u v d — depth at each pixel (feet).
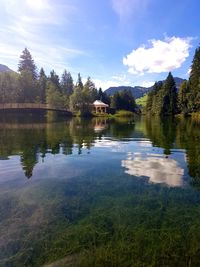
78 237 17.99
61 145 60.39
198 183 29.99
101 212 21.99
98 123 159.22
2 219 20.77
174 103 279.49
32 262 15.69
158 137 78.89
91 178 32.12
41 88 321.52
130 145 61.31
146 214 21.57
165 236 18.02
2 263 15.69
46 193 26.58
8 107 215.10
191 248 16.63
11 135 79.46
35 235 18.40
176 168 37.35
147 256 15.79
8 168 37.06
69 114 273.95
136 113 396.37
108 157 45.88
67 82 421.59
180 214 21.65
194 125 134.21
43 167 37.78
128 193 26.66
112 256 15.80
